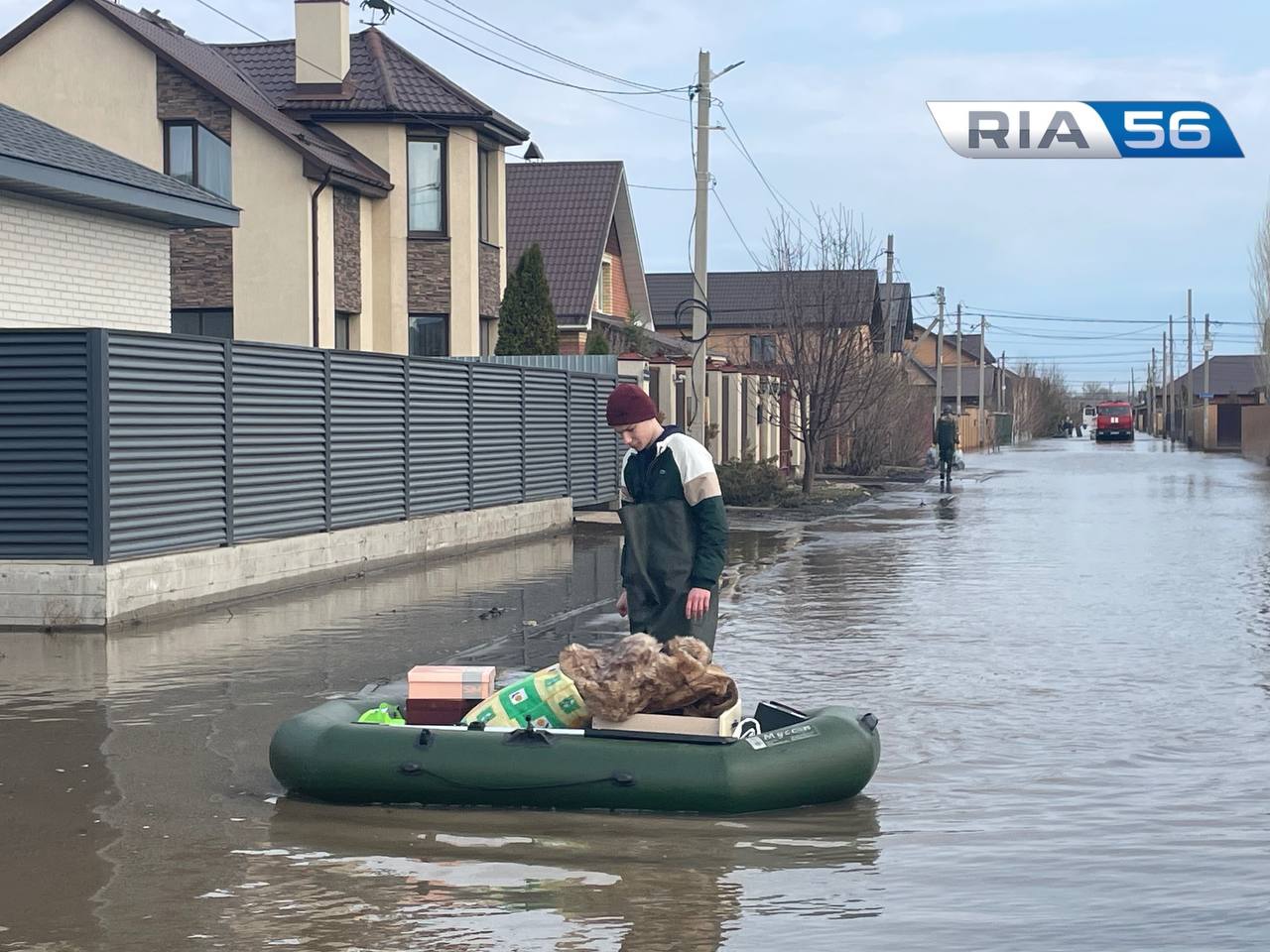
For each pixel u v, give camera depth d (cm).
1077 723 985
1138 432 16450
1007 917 603
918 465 5553
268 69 3297
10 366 1324
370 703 848
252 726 948
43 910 607
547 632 1345
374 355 1869
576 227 4525
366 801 762
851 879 652
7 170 1577
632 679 760
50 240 1783
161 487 1415
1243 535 2541
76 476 1325
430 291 3136
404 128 3095
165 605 1412
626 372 2948
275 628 1358
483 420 2222
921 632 1388
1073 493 3912
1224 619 1486
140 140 2848
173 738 915
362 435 1839
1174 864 676
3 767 845
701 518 809
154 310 1995
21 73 2897
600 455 2753
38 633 1313
